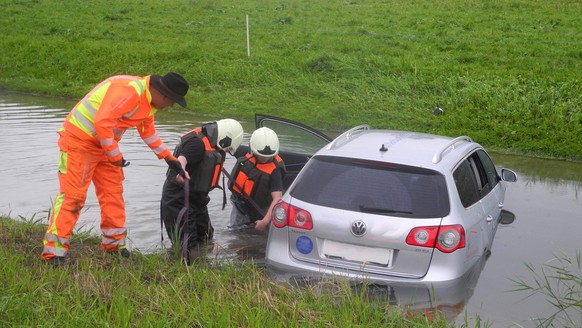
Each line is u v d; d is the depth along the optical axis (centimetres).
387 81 1563
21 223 679
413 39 2214
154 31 2519
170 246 672
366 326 464
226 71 1752
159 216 765
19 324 445
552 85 1487
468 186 604
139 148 1092
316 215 551
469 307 534
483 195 649
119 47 2080
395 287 530
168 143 1135
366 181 555
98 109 551
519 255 663
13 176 909
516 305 542
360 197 549
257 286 517
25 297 477
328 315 479
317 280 545
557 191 923
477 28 2478
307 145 794
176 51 1975
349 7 3266
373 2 3475
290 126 793
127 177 920
